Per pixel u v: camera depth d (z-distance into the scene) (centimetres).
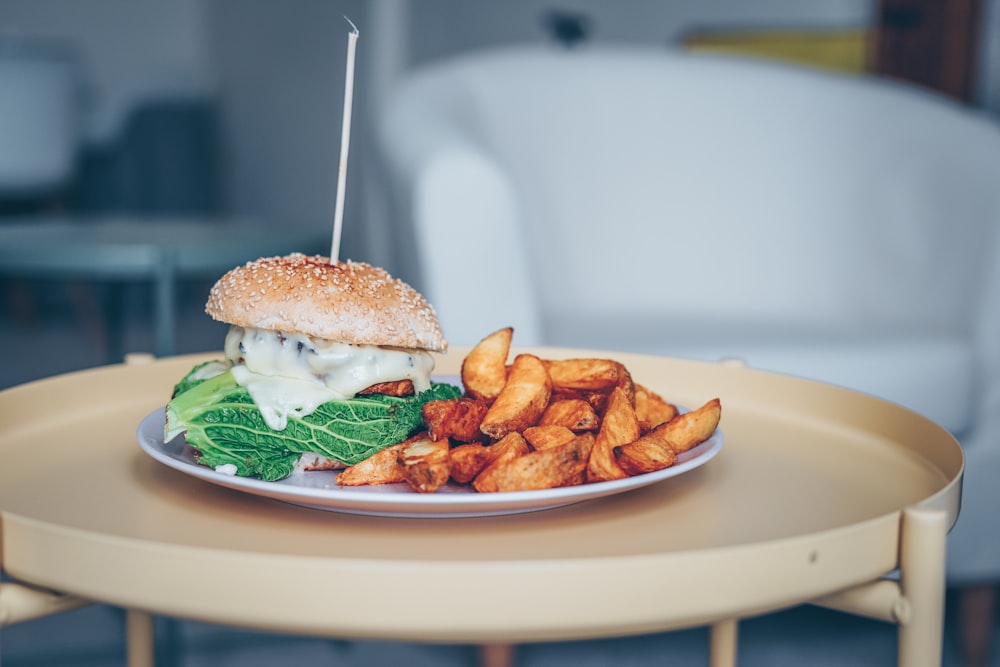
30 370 392
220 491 84
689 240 244
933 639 71
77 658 181
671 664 182
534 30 443
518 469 76
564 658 184
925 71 356
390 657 185
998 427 190
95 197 544
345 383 83
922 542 70
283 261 90
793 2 404
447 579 60
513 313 184
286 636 193
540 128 243
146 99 552
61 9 685
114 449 96
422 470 74
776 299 243
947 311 221
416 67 407
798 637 193
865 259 239
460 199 182
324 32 452
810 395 114
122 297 296
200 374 91
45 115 462
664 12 432
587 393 95
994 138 228
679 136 247
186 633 194
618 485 78
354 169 419
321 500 75
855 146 244
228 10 601
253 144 558
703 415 89
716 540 74
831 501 84
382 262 251
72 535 65
